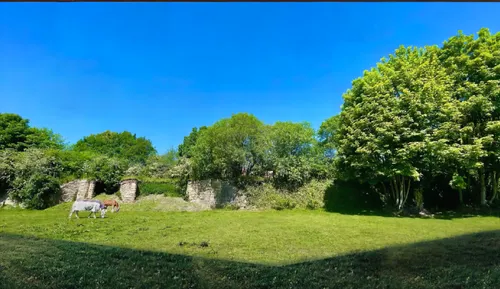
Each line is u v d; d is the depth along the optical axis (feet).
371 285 12.12
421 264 15.10
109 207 57.82
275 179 63.31
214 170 62.64
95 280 12.37
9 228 28.96
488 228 31.04
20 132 88.79
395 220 39.81
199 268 14.62
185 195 65.51
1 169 60.03
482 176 52.19
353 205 58.59
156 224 34.17
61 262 14.93
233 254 18.78
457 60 50.90
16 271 13.38
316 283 12.44
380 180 53.52
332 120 70.28
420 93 47.16
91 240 23.17
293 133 63.46
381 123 47.80
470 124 47.57
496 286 11.94
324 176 63.82
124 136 155.02
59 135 117.60
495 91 45.80
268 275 13.55
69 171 65.87
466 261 15.62
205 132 64.64
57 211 52.85
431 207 56.59
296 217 44.11
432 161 47.06
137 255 17.11
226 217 43.47
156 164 74.33
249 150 61.57
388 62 59.67
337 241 23.54
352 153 52.37
